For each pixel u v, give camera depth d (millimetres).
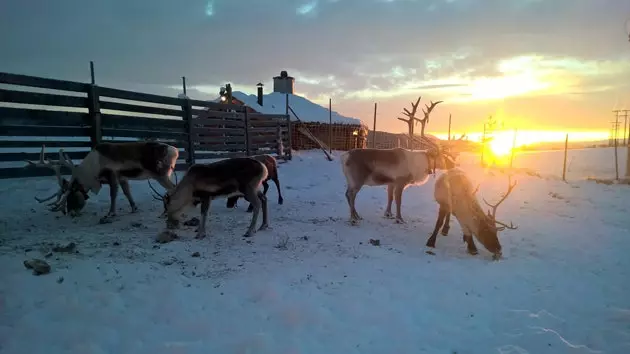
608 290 5551
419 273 5930
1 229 6977
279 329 4234
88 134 10055
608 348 4066
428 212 10219
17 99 8594
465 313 4750
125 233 7148
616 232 8664
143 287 4875
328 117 26266
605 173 23906
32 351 3660
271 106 25516
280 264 5961
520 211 10617
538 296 5289
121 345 3816
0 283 4656
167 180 8609
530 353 3928
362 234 7902
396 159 8953
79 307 4344
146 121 11648
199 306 4566
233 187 7285
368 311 4664
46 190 9602
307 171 16109
